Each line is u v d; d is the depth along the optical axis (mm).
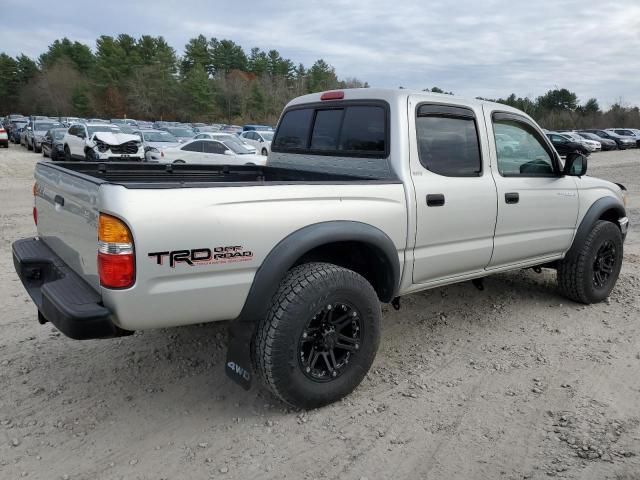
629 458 2812
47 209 3600
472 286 5723
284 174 4676
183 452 2873
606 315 4984
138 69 93875
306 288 3020
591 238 5012
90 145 18219
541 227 4570
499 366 3906
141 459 2811
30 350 4020
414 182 3625
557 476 2680
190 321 2814
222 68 121438
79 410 3250
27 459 2785
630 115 72875
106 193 2564
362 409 3305
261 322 3035
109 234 2559
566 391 3539
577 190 4863
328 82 106000
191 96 93875
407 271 3660
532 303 5270
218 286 2811
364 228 3283
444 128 3875
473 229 3998
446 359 4027
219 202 2771
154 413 3246
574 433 3039
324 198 3148
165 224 2615
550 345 4297
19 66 102875
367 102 3902
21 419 3137
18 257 3557
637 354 4133
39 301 3170
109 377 3658
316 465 2775
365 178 3869
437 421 3180
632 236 8867
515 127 4422
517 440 2992
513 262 4492
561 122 75000
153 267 2607
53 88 93812
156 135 20328
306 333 3092
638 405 3371
